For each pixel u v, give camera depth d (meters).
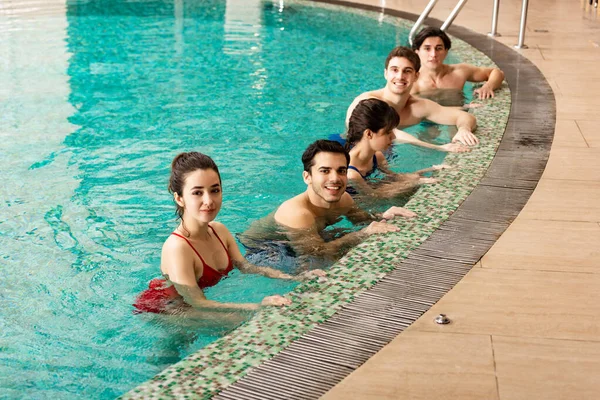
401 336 2.27
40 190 3.87
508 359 2.15
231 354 2.19
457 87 5.49
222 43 7.42
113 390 2.29
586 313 2.41
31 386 2.31
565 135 4.34
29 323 2.67
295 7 9.20
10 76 6.11
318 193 3.25
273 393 1.99
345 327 2.33
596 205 3.31
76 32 7.84
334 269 2.74
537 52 6.70
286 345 2.23
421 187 3.56
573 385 2.04
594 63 6.29
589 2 9.65
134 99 5.53
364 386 2.02
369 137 3.77
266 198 3.76
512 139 4.27
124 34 7.78
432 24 7.95
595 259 2.79
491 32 7.46
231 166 4.20
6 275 3.02
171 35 7.77
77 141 4.61
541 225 3.09
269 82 6.02
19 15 8.65
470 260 2.79
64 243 3.29
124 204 3.71
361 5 9.20
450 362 2.14
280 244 3.16
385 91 4.69
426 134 4.57
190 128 4.87
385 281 2.63
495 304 2.46
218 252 2.93
